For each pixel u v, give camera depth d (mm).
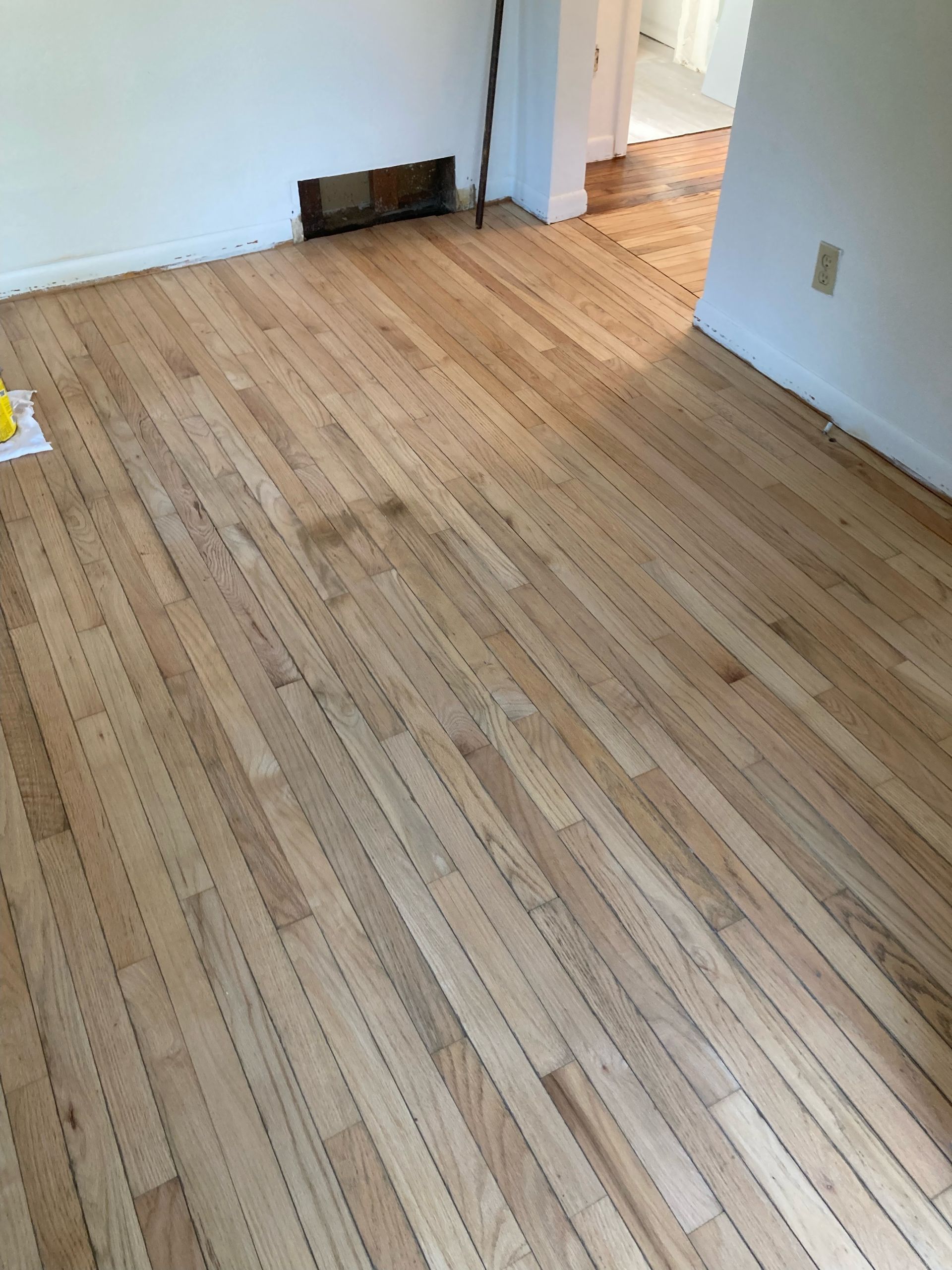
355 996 1462
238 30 2906
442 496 2369
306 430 2570
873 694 1912
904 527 2309
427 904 1573
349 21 3037
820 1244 1229
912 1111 1350
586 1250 1222
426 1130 1325
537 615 2068
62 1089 1364
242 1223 1247
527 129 3496
